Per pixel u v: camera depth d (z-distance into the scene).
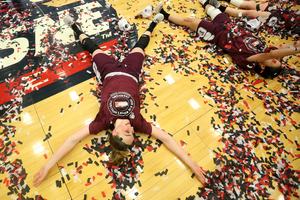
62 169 1.54
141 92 2.09
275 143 1.84
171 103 2.06
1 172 1.49
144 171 1.60
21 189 1.43
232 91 2.21
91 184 1.49
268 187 1.57
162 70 2.31
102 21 2.78
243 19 2.98
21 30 2.56
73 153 1.63
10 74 2.10
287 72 2.46
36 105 1.89
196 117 1.98
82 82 2.11
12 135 1.69
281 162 1.72
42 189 1.44
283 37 2.91
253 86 2.29
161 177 1.58
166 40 2.64
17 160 1.56
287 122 2.00
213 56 2.55
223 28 2.51
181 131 1.87
